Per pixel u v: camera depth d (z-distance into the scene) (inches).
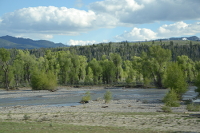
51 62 5226.4
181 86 2130.9
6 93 3196.4
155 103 1955.0
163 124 916.0
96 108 1624.0
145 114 1238.3
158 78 4116.6
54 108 1684.3
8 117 1198.9
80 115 1240.2
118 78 5733.3
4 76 4188.0
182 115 1149.1
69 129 784.3
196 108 1417.3
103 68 5324.8
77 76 5103.3
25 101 2316.7
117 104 1908.2
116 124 948.0
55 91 3572.8
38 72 3841.0
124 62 6112.2
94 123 979.9
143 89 3919.8
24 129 771.4
